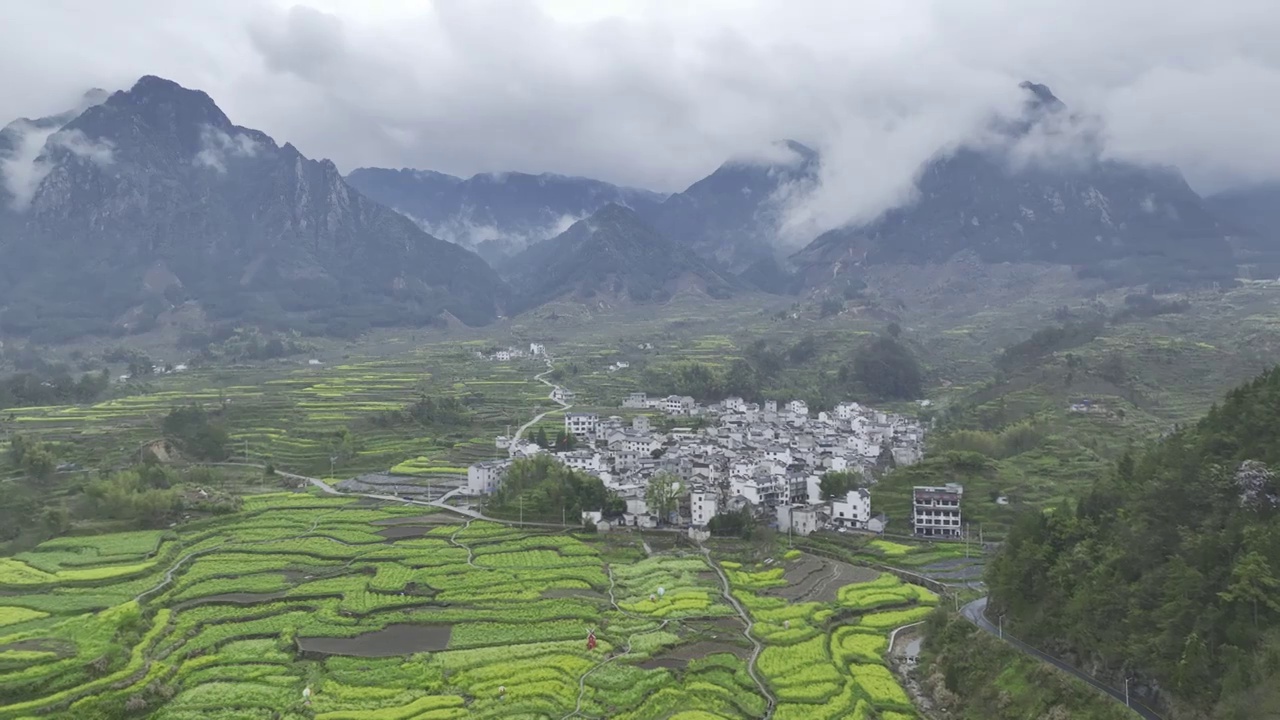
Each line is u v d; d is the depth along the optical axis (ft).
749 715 391.86
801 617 517.14
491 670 432.66
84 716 381.19
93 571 577.84
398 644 468.34
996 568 500.74
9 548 629.10
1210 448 443.32
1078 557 449.89
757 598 552.00
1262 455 414.82
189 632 481.87
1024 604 465.47
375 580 573.33
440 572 595.47
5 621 483.92
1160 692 360.28
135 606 488.85
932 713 409.28
